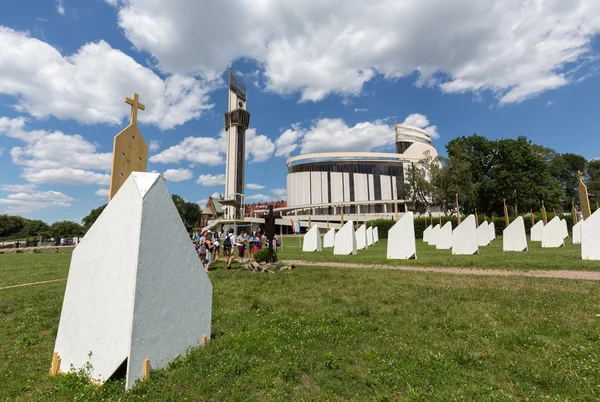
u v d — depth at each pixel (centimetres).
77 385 379
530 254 1834
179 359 441
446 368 412
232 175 8644
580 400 334
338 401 345
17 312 779
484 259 1605
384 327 589
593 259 1472
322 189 10000
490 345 492
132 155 665
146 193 414
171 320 442
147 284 402
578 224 2756
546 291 839
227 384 376
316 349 489
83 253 449
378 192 9812
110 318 396
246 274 1317
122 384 373
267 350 479
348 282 1081
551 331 542
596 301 725
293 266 1471
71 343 427
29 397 362
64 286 1138
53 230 8150
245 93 9350
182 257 479
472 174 5547
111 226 428
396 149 12425
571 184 6562
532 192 5006
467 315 648
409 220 1873
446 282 1028
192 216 9912
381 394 354
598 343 481
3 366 453
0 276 1494
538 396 347
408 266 1544
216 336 555
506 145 5259
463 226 2091
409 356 452
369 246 3519
